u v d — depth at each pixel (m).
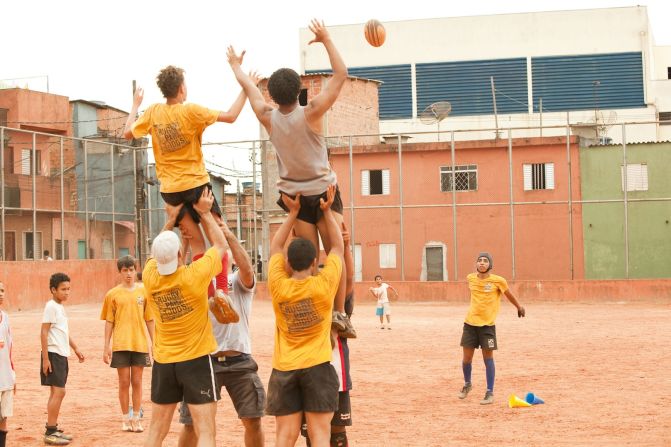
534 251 48.00
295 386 7.25
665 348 21.11
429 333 26.55
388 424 12.06
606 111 71.25
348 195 50.34
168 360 7.54
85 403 14.28
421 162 49.59
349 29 74.94
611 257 47.06
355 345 22.98
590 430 11.38
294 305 7.11
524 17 72.75
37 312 39.25
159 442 7.65
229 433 11.70
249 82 7.42
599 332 25.83
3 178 40.78
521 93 72.56
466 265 48.78
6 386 10.00
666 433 11.07
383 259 49.84
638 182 47.31
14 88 54.53
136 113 8.16
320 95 6.94
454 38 73.56
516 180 48.59
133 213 50.69
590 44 72.00
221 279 8.07
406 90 74.00
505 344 22.70
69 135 57.25
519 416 12.51
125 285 11.95
